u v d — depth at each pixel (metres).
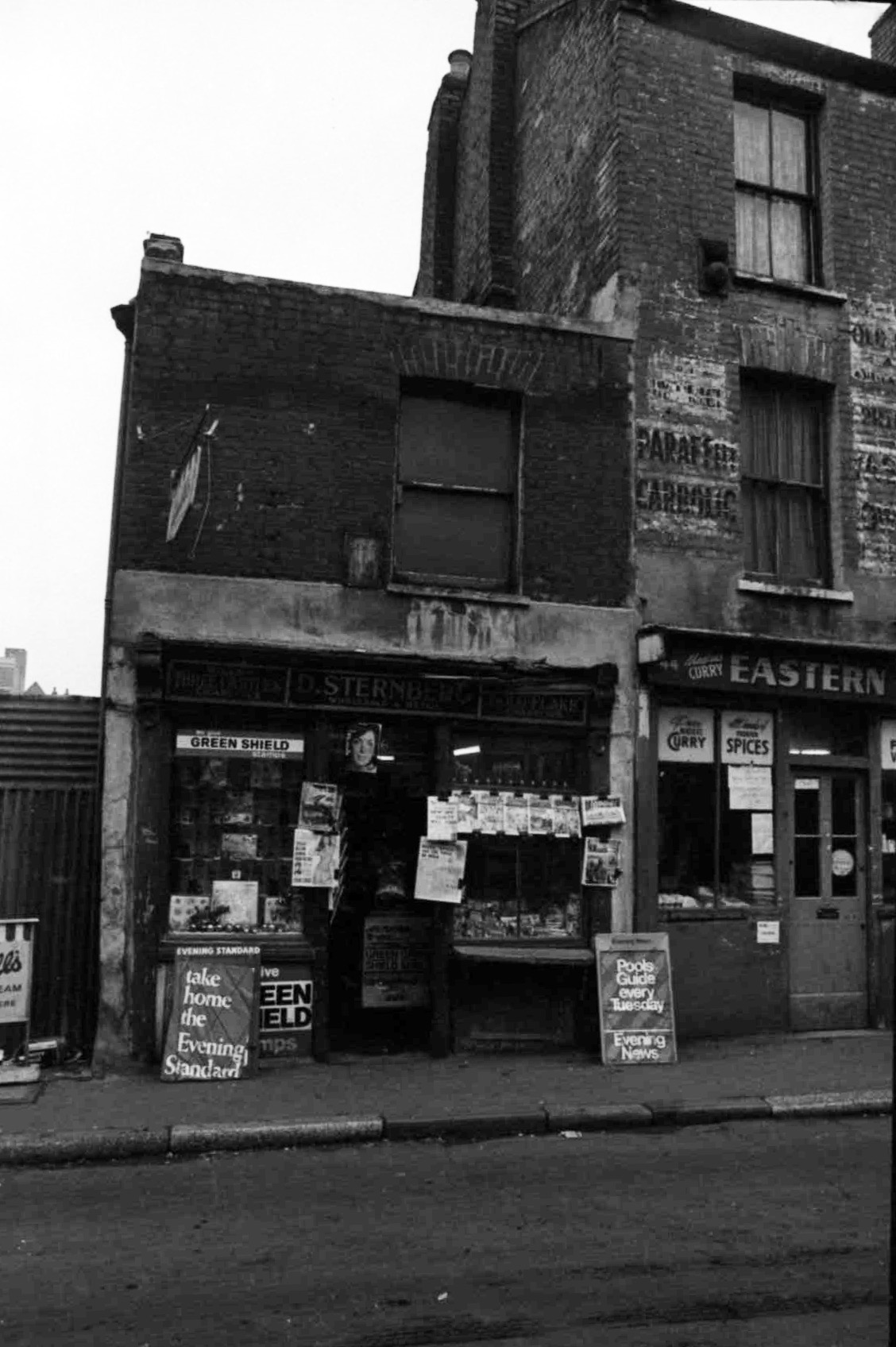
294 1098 8.15
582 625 10.42
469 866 10.12
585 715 10.30
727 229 11.38
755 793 10.97
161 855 9.16
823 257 11.88
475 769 10.19
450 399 10.56
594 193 11.54
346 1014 10.58
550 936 10.18
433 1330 4.48
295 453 9.85
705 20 11.48
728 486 11.09
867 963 11.17
